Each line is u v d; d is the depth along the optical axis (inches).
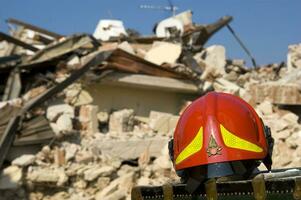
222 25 964.0
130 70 679.7
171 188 120.0
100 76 657.6
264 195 105.0
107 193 560.7
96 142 614.5
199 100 130.9
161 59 737.6
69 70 663.8
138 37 864.9
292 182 102.0
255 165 123.7
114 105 692.7
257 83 753.0
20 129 573.0
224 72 847.7
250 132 123.2
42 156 569.0
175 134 131.5
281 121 638.5
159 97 732.7
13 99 627.2
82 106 649.6
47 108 619.5
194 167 124.3
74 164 574.2
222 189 111.5
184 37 892.0
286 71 878.4
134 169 593.6
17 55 703.7
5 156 554.3
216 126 122.8
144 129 693.9
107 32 991.0
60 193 556.4
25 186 547.5
